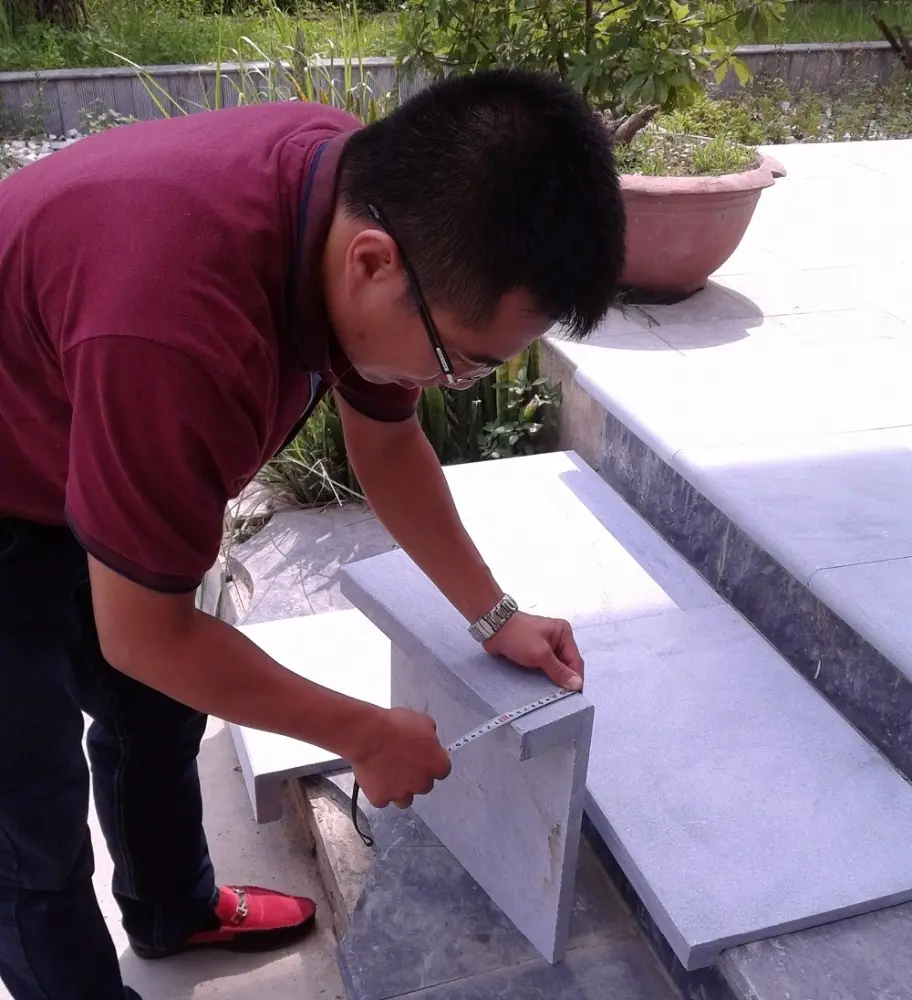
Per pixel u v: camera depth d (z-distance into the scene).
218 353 0.83
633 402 2.28
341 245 0.89
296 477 2.60
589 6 2.84
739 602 1.96
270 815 1.74
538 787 1.31
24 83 5.70
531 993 1.41
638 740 1.61
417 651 1.36
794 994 1.26
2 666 1.11
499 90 0.87
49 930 1.25
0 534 1.09
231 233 0.85
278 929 1.63
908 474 2.00
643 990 1.42
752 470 2.00
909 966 1.30
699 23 2.88
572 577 2.02
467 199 0.82
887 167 4.19
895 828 1.47
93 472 0.85
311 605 2.21
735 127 5.09
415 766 1.09
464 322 0.88
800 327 2.70
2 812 1.16
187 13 6.86
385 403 1.24
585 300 0.88
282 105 1.04
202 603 2.42
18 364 0.96
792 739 1.62
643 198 2.60
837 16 6.95
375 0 6.95
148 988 1.59
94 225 0.86
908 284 3.00
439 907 1.53
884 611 1.60
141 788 1.42
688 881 1.38
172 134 0.96
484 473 2.40
